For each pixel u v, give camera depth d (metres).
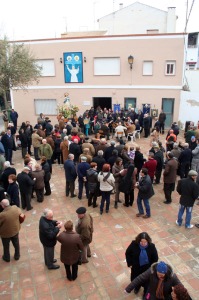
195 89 18.59
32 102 21.69
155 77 19.50
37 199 9.23
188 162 10.31
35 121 22.09
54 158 13.11
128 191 8.38
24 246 6.93
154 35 18.69
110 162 9.44
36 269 6.12
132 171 8.25
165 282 4.07
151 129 19.45
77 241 5.36
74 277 5.73
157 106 20.00
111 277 5.84
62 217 8.27
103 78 20.19
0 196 7.08
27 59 15.91
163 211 8.59
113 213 8.45
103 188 8.06
